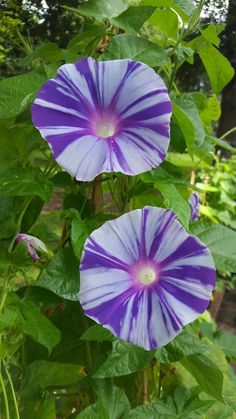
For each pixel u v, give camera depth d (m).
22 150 0.31
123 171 0.23
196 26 0.30
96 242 0.24
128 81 0.24
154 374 0.35
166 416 0.31
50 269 0.27
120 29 0.32
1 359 0.27
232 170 0.92
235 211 0.96
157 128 0.24
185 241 0.25
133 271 0.25
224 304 1.28
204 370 0.29
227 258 0.30
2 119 0.30
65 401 0.37
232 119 0.78
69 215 0.27
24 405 0.30
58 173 0.31
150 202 0.32
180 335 0.28
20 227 0.31
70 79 0.24
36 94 0.26
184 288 0.25
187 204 0.28
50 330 0.27
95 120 0.25
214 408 0.34
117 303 0.24
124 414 0.30
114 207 0.36
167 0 0.31
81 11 0.29
